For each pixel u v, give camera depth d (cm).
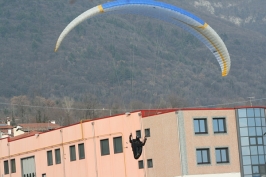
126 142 10631
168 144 10119
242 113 10350
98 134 11044
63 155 11700
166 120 10150
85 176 11250
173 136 10044
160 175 10238
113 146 10819
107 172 10906
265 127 10444
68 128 11594
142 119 10512
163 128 10200
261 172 10281
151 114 10544
